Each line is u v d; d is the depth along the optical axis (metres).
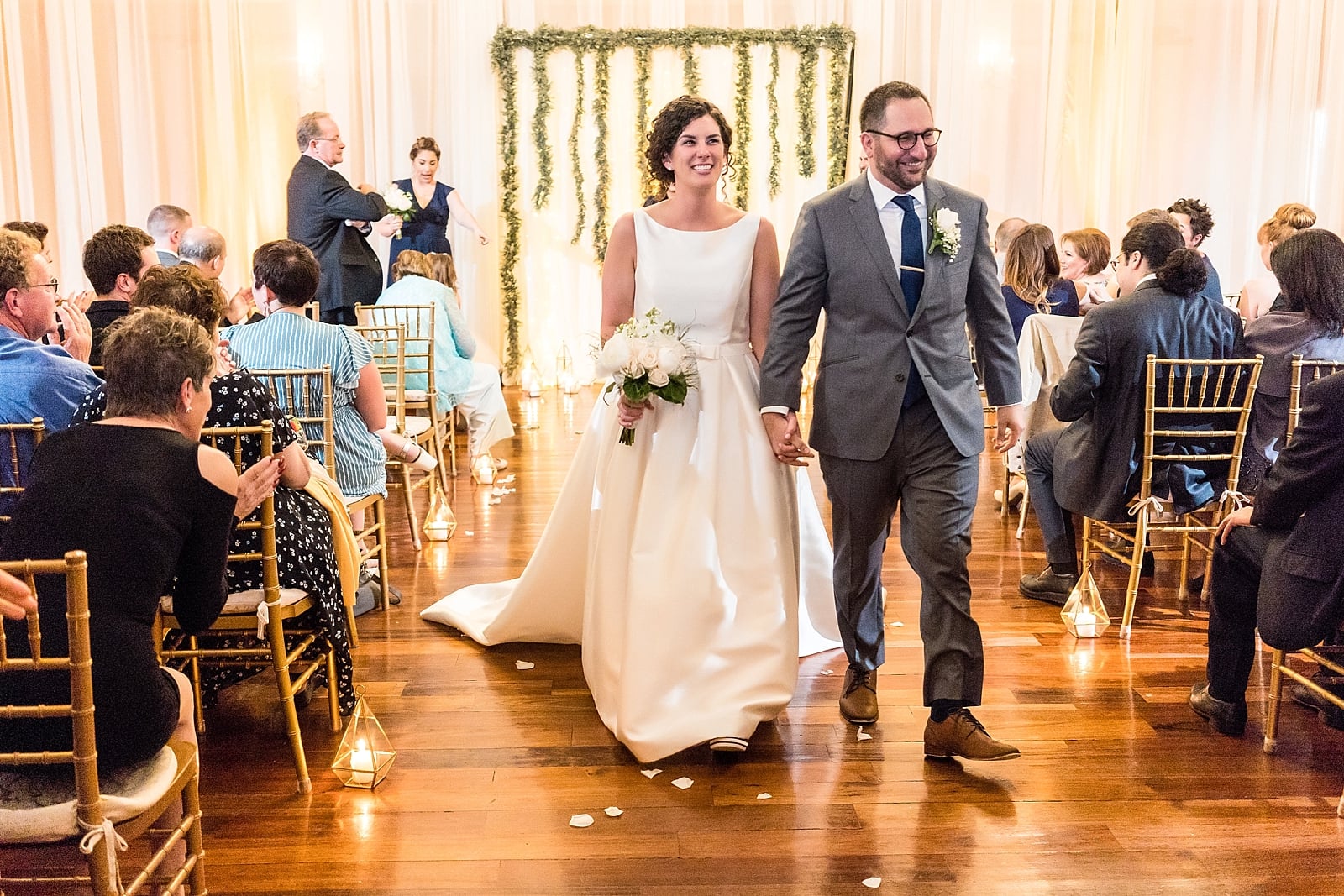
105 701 1.76
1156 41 8.45
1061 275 5.37
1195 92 8.49
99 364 3.35
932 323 2.62
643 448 2.87
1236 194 8.55
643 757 2.70
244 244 8.27
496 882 2.25
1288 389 3.56
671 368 2.65
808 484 3.39
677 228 2.88
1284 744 2.86
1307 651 2.77
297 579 2.77
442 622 3.70
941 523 2.64
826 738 2.88
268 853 2.36
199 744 2.88
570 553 3.31
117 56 7.99
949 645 2.66
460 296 8.42
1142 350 3.48
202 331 2.03
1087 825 2.46
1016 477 5.27
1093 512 3.62
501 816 2.51
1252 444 3.65
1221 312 3.59
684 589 2.77
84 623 1.58
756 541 2.82
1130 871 2.28
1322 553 2.53
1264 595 2.64
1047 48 8.36
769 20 8.35
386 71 8.13
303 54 8.11
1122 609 3.87
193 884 2.03
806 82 8.32
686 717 2.71
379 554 3.85
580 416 7.41
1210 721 2.96
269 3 8.05
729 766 2.74
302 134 5.95
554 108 8.31
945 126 8.43
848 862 2.31
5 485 2.70
